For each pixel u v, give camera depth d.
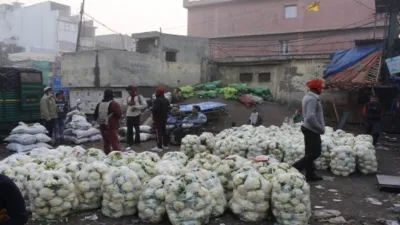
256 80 22.19
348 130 16.12
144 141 12.40
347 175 7.43
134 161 5.61
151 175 5.46
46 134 11.19
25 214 2.21
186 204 4.45
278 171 5.03
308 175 6.91
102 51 19.77
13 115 11.73
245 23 31.66
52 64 37.62
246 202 4.76
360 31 27.12
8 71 11.70
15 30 49.81
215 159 6.03
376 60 15.79
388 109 15.84
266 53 30.75
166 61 22.28
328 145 7.94
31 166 5.52
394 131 14.55
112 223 4.75
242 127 10.61
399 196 5.97
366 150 7.60
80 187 5.11
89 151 6.21
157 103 10.59
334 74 16.56
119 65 19.94
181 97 19.81
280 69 21.03
